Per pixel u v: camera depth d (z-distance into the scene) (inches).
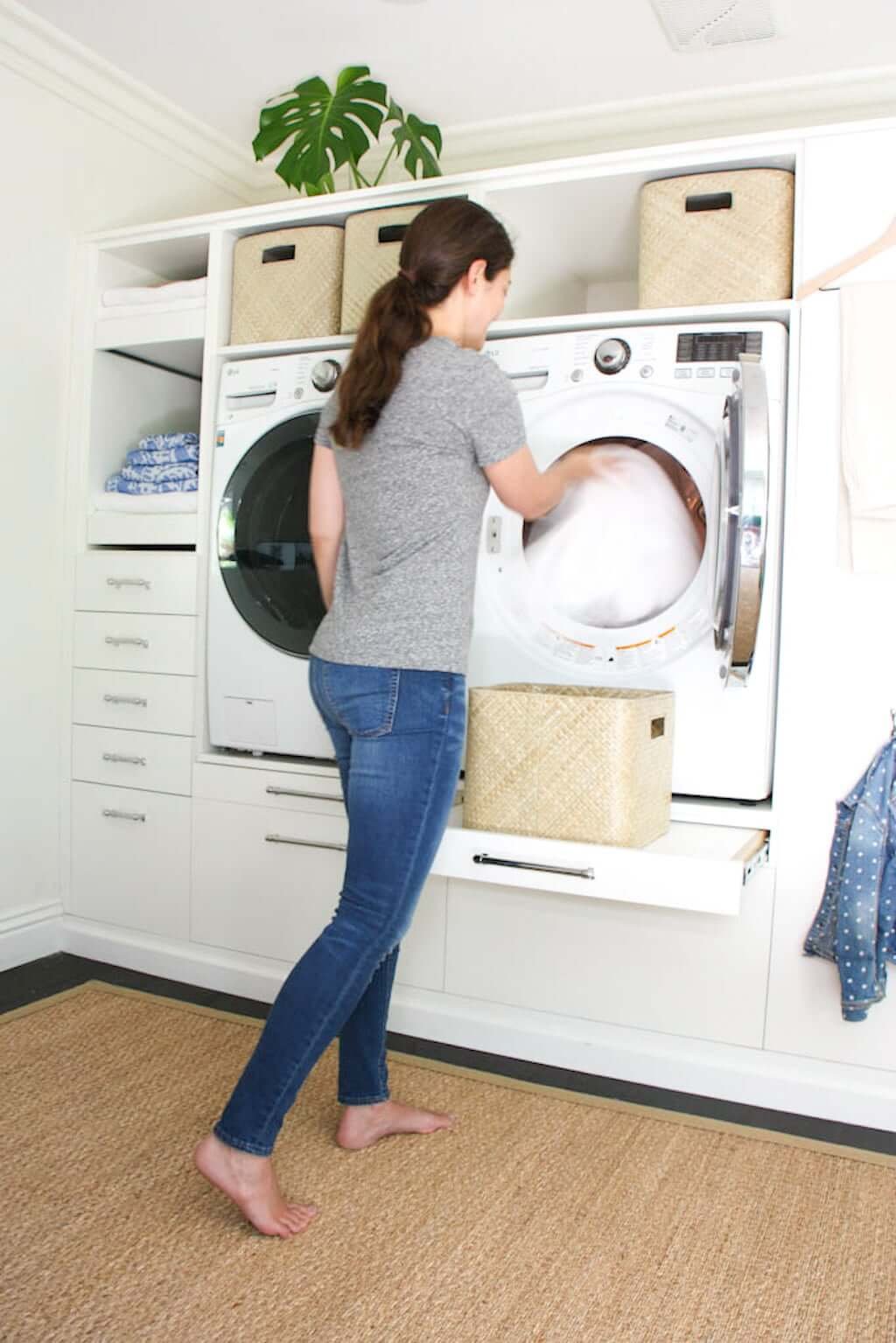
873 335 75.2
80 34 104.1
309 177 105.3
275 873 96.5
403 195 92.1
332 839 93.2
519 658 87.4
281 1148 70.4
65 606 109.7
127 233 107.0
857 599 76.4
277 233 99.5
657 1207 64.4
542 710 71.0
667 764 76.7
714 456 80.9
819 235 78.2
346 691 60.3
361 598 61.0
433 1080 82.0
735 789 80.6
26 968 105.5
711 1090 80.8
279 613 97.0
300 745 96.0
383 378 58.7
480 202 89.3
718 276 83.7
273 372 97.3
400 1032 91.4
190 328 103.9
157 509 105.9
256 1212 59.1
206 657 100.6
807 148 78.6
